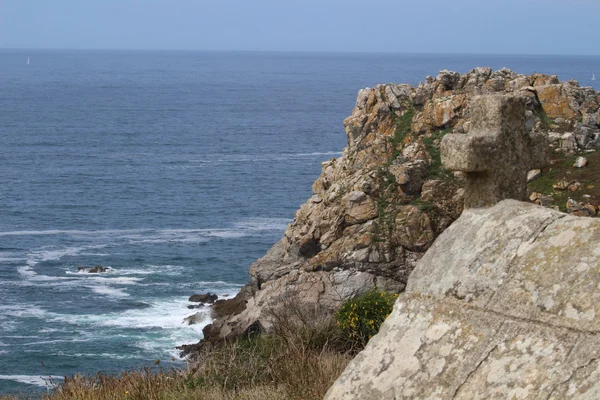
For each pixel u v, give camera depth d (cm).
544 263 558
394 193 4478
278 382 1589
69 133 18850
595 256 537
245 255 8300
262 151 16538
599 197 4016
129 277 7312
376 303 2011
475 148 678
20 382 4881
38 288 6919
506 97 696
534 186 4216
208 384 1627
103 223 9781
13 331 5778
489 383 529
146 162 14775
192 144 17450
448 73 4959
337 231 4459
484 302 573
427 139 4725
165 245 8662
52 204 10869
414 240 4300
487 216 625
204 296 6481
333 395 608
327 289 4259
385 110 4934
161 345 5434
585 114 4612
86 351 5381
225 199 11406
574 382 492
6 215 10144
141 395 1577
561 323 523
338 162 4931
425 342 585
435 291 609
